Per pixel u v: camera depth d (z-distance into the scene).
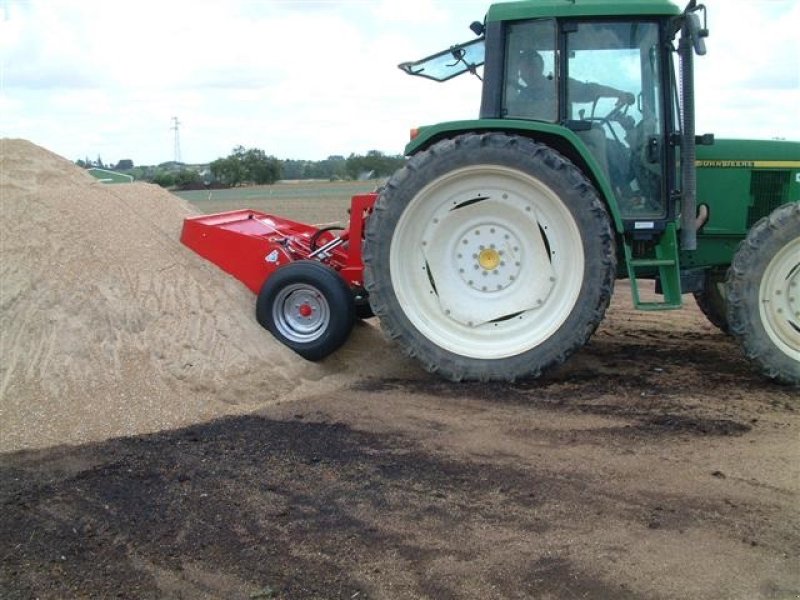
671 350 6.65
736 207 6.15
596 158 5.80
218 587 3.08
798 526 3.42
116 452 4.40
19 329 5.24
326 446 4.45
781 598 2.92
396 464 4.18
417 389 5.51
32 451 4.44
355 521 3.56
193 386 5.19
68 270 5.65
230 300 5.98
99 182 7.22
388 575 3.12
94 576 3.18
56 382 4.98
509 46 5.84
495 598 2.96
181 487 3.95
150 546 3.39
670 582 3.03
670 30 5.62
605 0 5.66
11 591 3.08
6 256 5.64
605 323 7.88
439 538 3.39
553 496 3.76
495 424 4.75
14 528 3.56
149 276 5.86
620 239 5.82
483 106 5.91
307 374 5.70
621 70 5.73
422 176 5.52
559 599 2.94
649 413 4.91
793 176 6.12
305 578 3.12
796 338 5.44
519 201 5.54
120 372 5.14
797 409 4.97
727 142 6.13
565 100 5.77
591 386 5.54
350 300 5.86
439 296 5.71
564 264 5.52
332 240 6.82
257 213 7.38
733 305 5.48
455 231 5.68
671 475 3.96
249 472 4.11
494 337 5.64
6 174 6.52
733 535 3.36
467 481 3.95
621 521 3.49
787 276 5.39
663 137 5.71
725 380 5.67
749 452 4.23
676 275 5.69
